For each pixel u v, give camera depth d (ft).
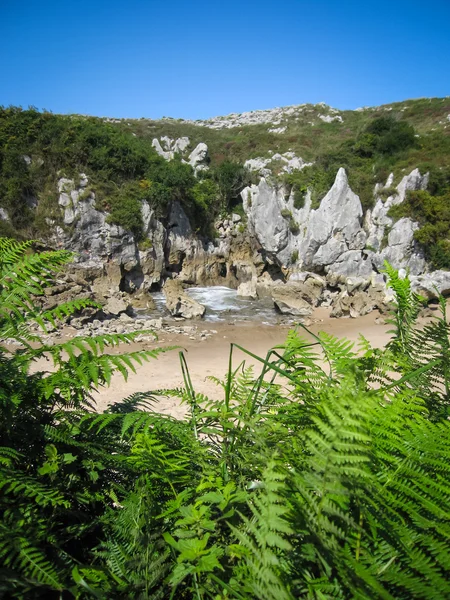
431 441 4.27
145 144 136.05
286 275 124.88
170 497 5.76
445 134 153.89
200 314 92.84
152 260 119.65
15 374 6.25
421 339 6.88
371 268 117.08
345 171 123.13
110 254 112.37
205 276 135.95
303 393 6.39
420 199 109.70
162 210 123.13
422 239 107.76
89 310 78.48
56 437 6.09
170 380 47.42
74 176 112.06
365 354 6.99
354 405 3.66
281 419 5.95
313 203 123.75
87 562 5.45
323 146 172.65
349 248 117.60
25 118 114.62
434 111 195.83
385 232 115.03
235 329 84.38
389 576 3.50
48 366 35.91
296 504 3.68
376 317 89.25
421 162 119.85
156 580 4.47
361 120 209.77
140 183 120.47
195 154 169.89
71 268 103.76
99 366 6.45
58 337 68.54
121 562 4.83
